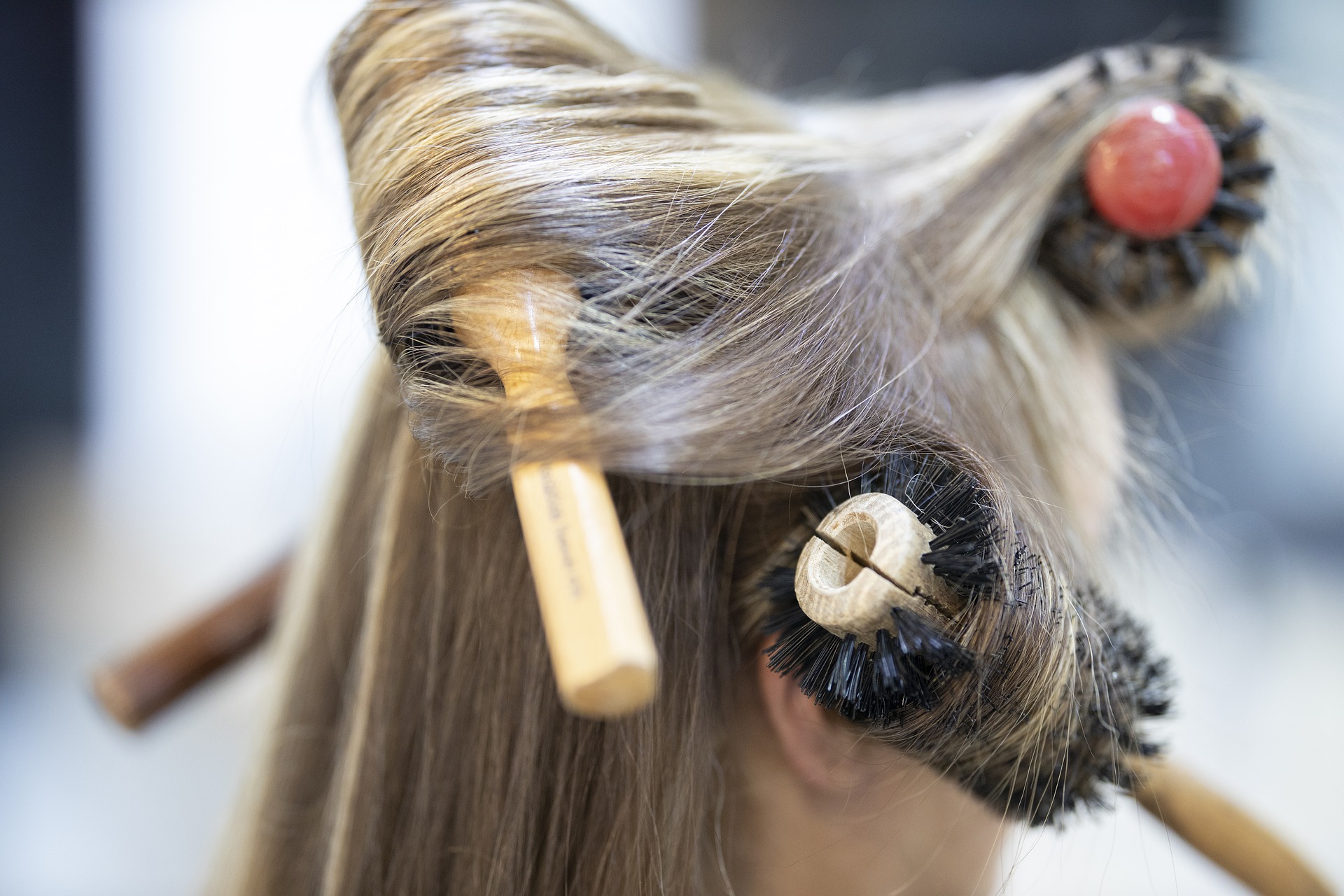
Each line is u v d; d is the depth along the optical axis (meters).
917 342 0.31
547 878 0.31
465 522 0.31
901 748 0.27
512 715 0.31
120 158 1.58
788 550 0.27
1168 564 0.43
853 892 0.33
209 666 0.52
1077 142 0.35
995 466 0.28
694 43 1.47
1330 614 1.27
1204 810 0.43
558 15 0.30
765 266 0.27
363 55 0.29
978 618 0.23
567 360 0.23
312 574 0.42
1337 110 0.40
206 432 1.63
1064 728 0.26
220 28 1.55
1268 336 0.68
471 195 0.24
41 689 1.32
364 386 0.39
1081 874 0.60
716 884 0.32
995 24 1.52
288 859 0.41
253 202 1.59
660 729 0.30
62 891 1.03
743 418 0.25
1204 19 1.42
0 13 1.50
